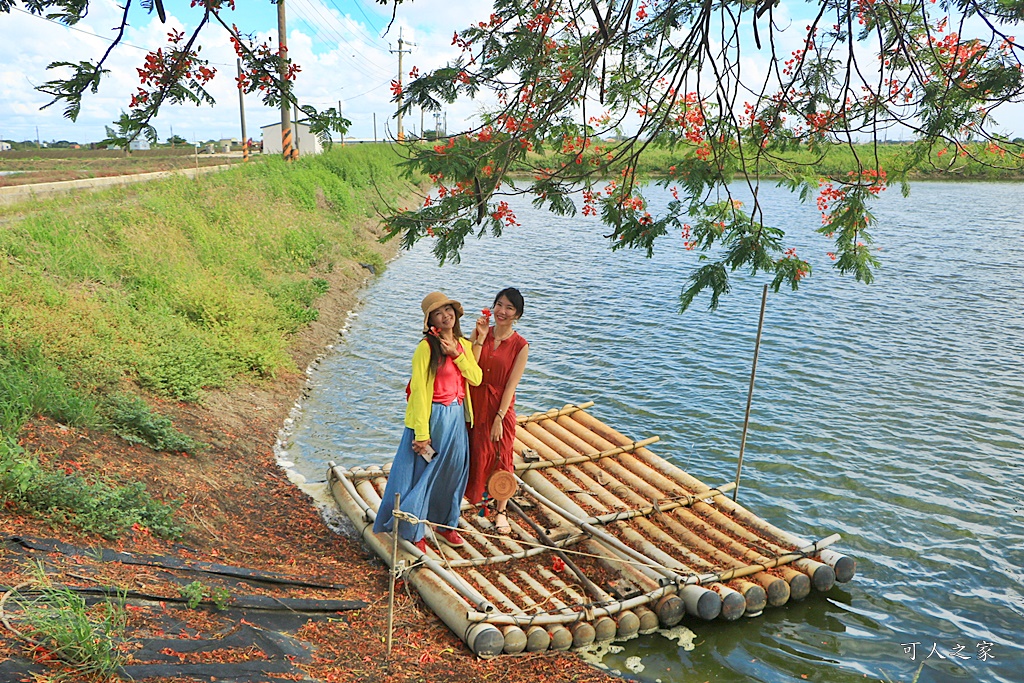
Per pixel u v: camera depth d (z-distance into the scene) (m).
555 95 4.36
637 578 5.97
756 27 4.09
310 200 24.03
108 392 8.20
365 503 7.04
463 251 26.27
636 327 15.45
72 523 5.27
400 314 16.97
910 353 13.60
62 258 11.48
